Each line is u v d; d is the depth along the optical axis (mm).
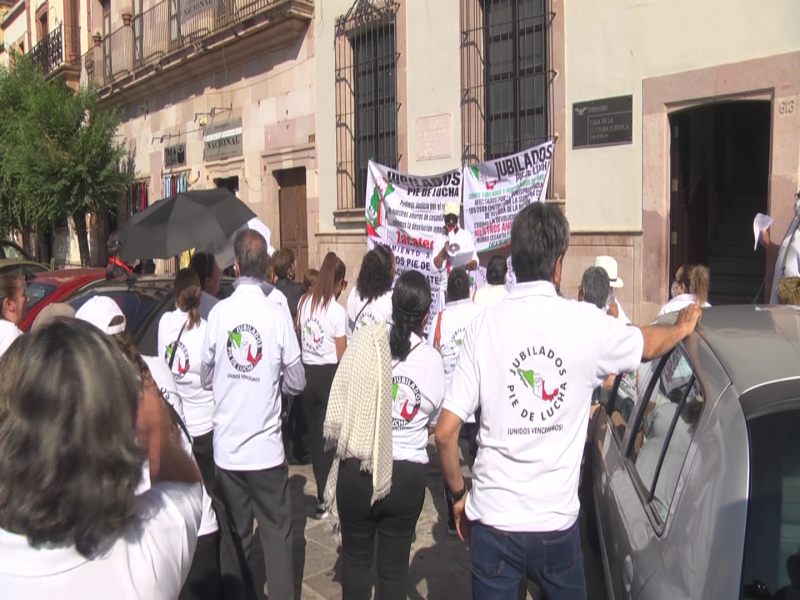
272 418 3584
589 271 4801
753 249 8109
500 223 8258
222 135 14117
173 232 4664
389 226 9445
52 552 1257
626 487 2752
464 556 4492
